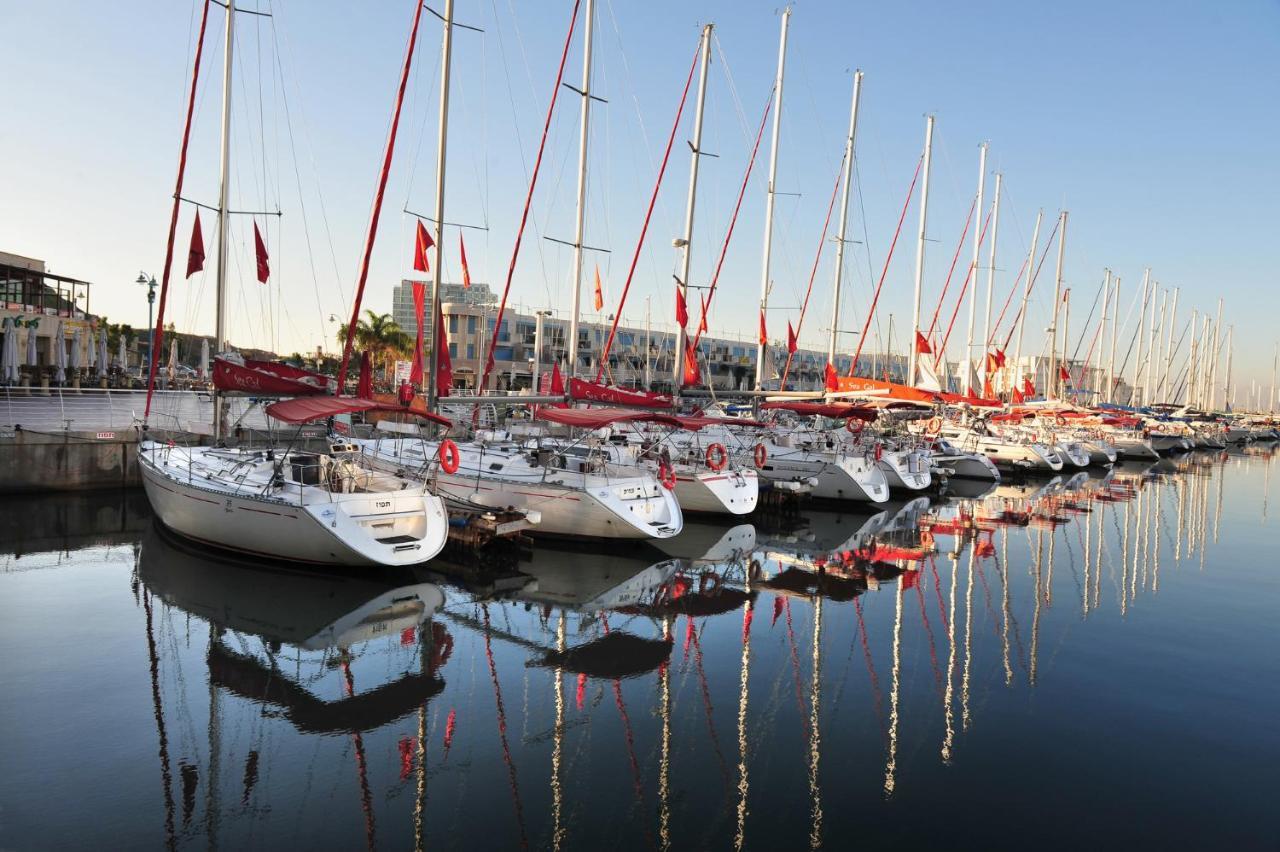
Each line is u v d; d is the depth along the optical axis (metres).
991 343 39.16
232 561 13.38
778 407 21.27
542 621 11.02
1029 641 10.68
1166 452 46.12
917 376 32.25
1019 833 5.93
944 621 11.51
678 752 7.20
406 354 60.66
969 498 24.84
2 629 10.00
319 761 6.89
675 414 18.41
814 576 14.02
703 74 22.14
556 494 15.18
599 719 7.90
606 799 6.35
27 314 38.81
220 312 16.56
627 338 67.38
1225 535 19.06
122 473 20.34
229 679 8.62
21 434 18.83
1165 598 13.05
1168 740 7.62
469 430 20.34
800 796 6.45
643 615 11.41
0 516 16.97
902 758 7.16
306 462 13.59
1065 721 8.05
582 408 17.16
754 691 8.72
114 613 10.70
